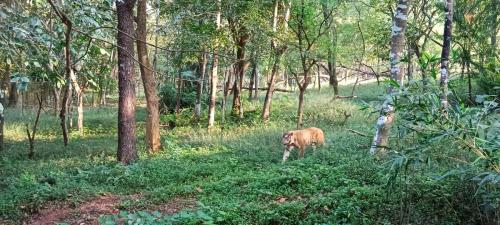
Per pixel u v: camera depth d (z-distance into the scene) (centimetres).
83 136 1784
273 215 675
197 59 1753
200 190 885
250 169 1077
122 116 1204
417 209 636
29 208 839
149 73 1378
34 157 1384
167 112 2164
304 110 2050
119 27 1175
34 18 661
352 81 3562
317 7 1546
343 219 649
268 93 1917
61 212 822
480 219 591
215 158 1202
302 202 734
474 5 1359
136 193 934
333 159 1037
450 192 644
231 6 1594
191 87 2381
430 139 495
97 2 796
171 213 771
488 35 1358
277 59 1675
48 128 1936
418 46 1767
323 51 1638
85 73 934
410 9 1783
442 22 1953
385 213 650
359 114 1809
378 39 2103
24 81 665
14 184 977
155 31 1869
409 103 512
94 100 3055
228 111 2220
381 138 935
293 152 1225
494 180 442
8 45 659
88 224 759
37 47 703
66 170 1146
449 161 675
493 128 468
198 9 1681
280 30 1597
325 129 1568
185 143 1488
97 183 1002
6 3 685
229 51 1864
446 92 532
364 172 860
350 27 2012
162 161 1173
